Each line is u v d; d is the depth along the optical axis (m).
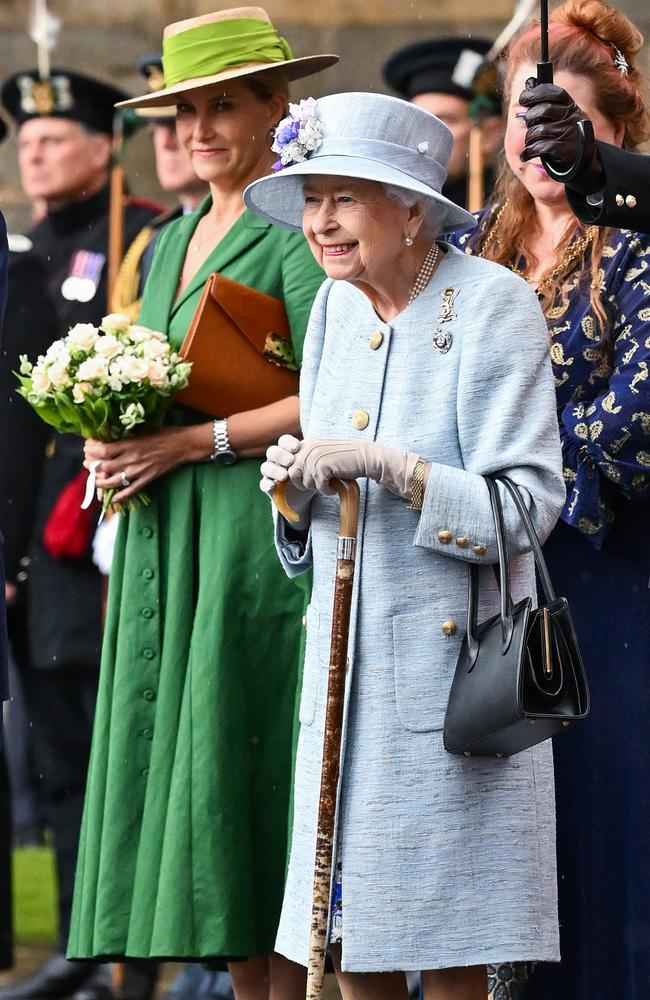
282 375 18.61
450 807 14.55
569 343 16.66
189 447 18.41
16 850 32.12
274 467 15.03
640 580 16.59
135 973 23.20
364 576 14.84
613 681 16.64
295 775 15.66
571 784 16.77
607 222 14.96
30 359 24.84
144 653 18.45
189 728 18.05
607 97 17.03
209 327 18.38
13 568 25.03
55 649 24.64
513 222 17.62
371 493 14.87
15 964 24.81
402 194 14.87
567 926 16.75
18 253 25.12
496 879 14.58
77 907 18.66
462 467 14.84
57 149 27.36
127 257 26.64
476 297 14.89
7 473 24.77
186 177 26.08
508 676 13.87
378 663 14.74
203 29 18.91
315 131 14.94
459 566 14.76
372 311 15.38
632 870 16.56
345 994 15.34
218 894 17.78
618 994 16.61
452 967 14.69
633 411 16.12
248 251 18.83
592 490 16.45
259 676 18.20
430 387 14.91
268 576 18.19
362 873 14.57
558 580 16.78
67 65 44.50
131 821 18.28
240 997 18.80
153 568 18.52
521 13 20.56
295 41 43.72
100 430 18.30
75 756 24.75
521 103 14.91
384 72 26.36
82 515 24.81
